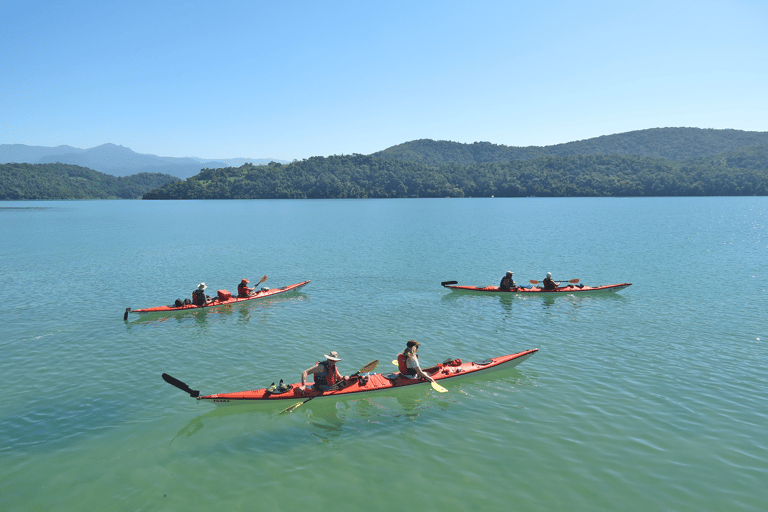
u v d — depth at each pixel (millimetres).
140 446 10609
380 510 8422
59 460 10023
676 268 32594
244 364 15359
